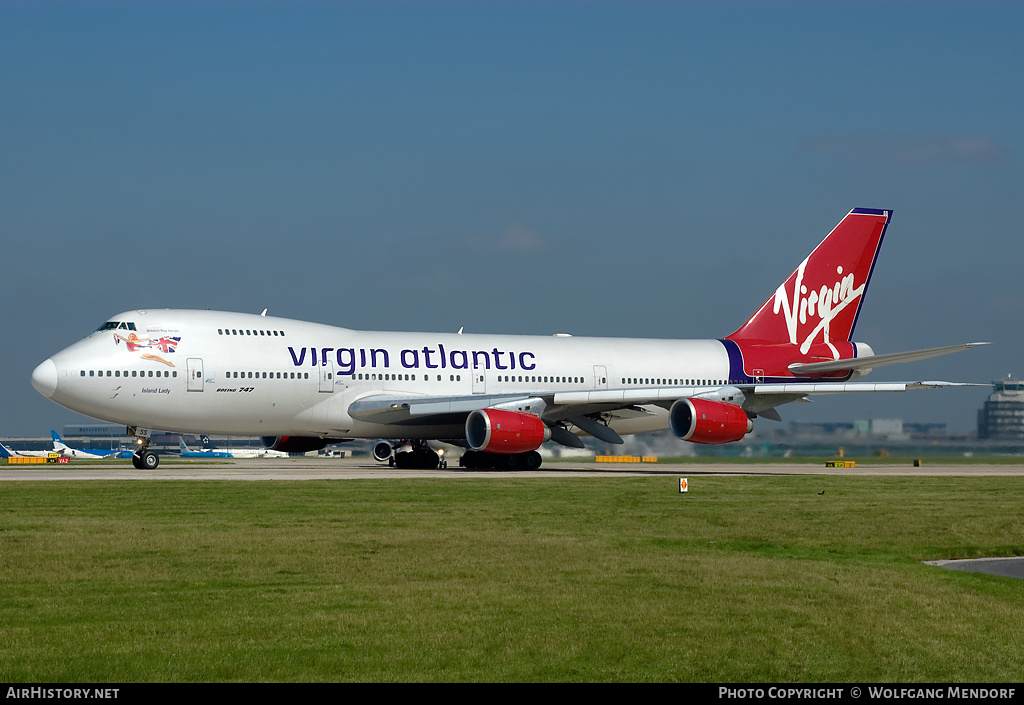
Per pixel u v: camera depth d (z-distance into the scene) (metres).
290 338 121.56
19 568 46.62
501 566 47.97
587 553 51.88
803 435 174.62
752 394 123.81
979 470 140.75
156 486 87.44
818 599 41.53
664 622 37.56
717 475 112.06
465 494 81.56
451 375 128.88
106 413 113.69
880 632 36.94
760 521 65.88
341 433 125.56
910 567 50.47
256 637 34.97
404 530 59.50
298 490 84.00
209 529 59.22
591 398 118.19
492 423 112.81
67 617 37.31
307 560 49.09
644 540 57.28
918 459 161.25
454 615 38.09
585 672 32.19
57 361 111.62
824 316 148.75
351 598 40.75
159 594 41.31
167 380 114.12
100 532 57.59
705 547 55.69
